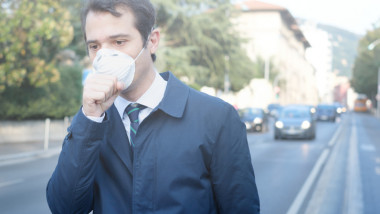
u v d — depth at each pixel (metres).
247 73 30.55
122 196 1.45
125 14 1.37
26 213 5.68
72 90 18.94
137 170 1.42
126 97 1.50
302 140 18.98
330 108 41.72
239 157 1.52
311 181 8.54
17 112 15.59
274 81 56.59
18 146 14.34
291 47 88.94
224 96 33.88
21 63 15.16
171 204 1.40
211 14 26.70
